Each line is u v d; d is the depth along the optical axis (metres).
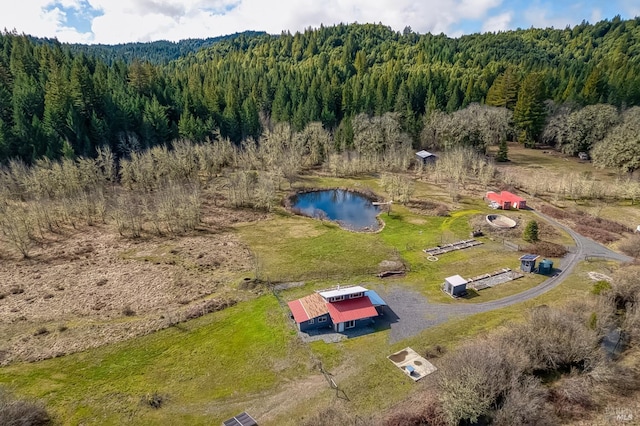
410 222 78.69
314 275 58.03
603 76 135.00
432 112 129.00
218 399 36.06
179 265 61.59
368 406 34.62
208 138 117.88
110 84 121.44
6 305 50.50
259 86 162.00
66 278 57.56
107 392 36.84
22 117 95.31
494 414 32.69
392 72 169.75
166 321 47.12
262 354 41.59
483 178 97.69
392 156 116.00
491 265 59.84
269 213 86.06
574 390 35.25
